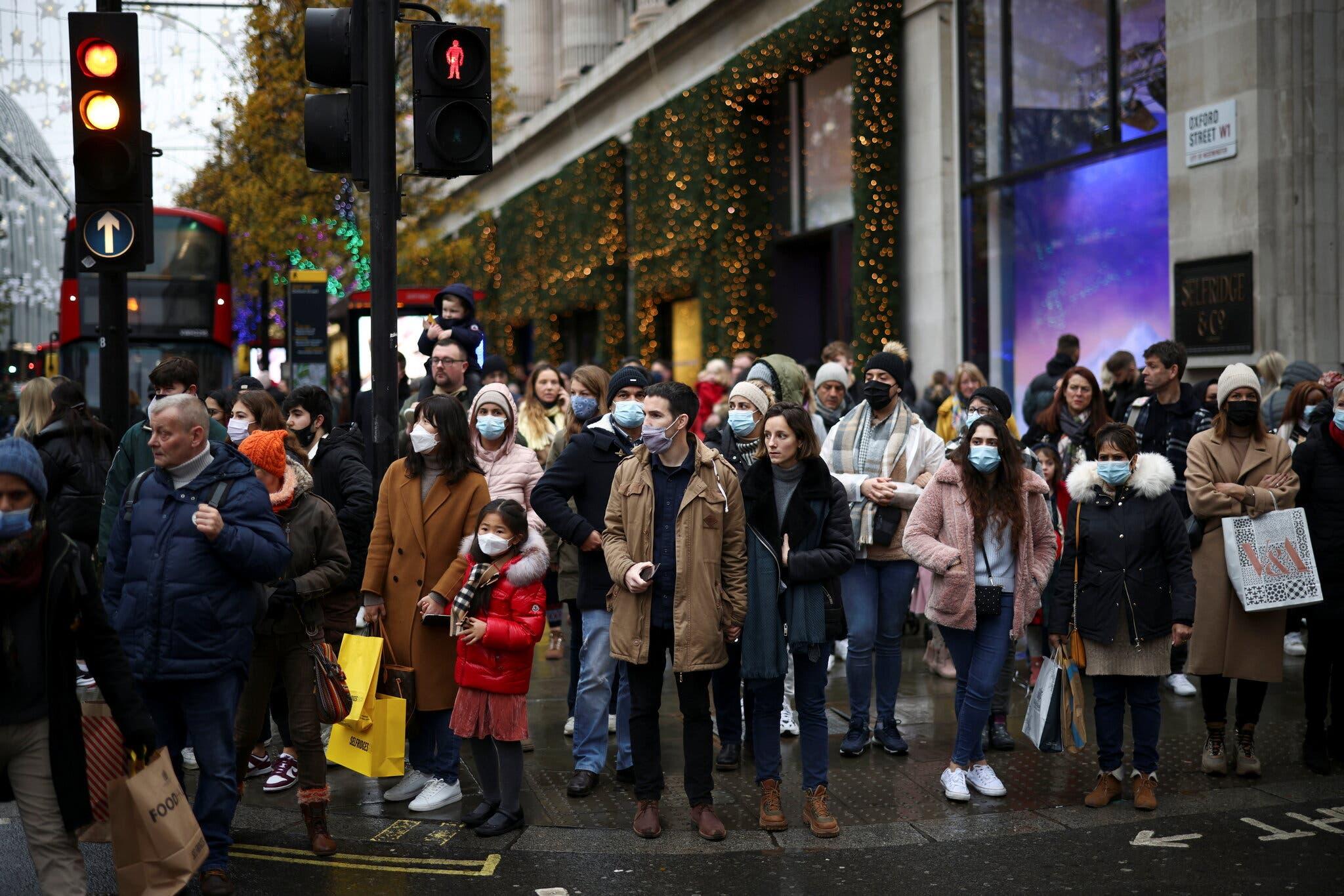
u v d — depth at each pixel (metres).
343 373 24.91
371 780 6.58
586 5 32.62
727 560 5.59
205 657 4.81
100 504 7.82
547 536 7.38
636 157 25.80
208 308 18.81
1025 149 15.46
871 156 17.53
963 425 9.25
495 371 11.72
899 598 6.85
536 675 8.86
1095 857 5.28
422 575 5.93
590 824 5.77
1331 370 10.28
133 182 6.62
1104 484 6.05
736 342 21.44
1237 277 11.55
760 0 21.02
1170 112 12.37
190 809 4.58
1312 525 6.55
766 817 5.68
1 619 4.08
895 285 17.55
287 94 23.41
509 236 35.47
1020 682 8.48
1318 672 6.50
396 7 6.57
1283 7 11.22
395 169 6.61
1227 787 6.26
